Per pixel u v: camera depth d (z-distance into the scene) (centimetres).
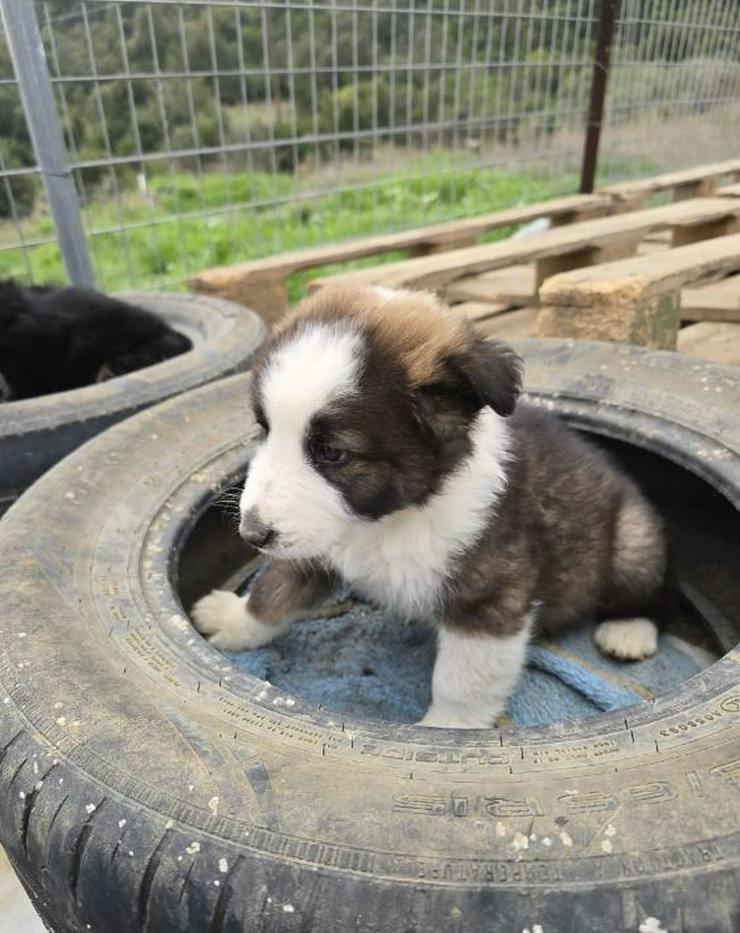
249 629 50
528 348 60
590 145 125
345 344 36
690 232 104
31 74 78
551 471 45
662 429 49
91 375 81
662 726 29
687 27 133
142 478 48
